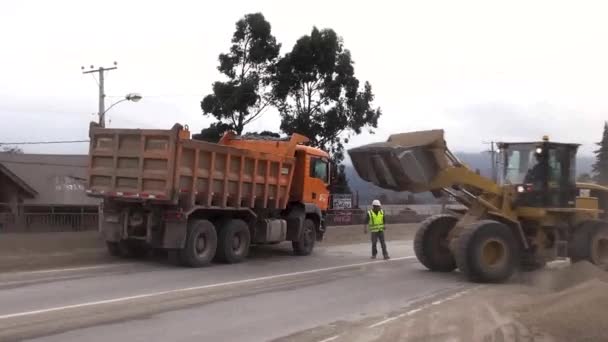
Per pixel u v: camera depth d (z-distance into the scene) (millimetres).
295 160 19203
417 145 14102
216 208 16062
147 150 15078
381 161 14258
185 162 15141
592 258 15391
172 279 13289
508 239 14289
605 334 8086
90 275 13430
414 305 11117
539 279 14750
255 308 10469
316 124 37875
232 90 36562
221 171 16188
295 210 19375
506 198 15094
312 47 37531
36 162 36562
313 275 14812
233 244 16734
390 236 30641
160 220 15391
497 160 15922
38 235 19672
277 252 20109
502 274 14094
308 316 9922
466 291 12914
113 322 8992
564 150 15445
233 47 37344
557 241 15398
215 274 14391
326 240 25797
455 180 14430
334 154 39125
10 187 30281
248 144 19266
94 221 24688
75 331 8352
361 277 14742
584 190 16891
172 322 9141
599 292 10164
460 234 14297
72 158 38219
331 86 38188
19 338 7891
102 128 15867
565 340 7988
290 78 37500
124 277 13312
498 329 8570
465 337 8297
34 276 12984
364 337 8344
